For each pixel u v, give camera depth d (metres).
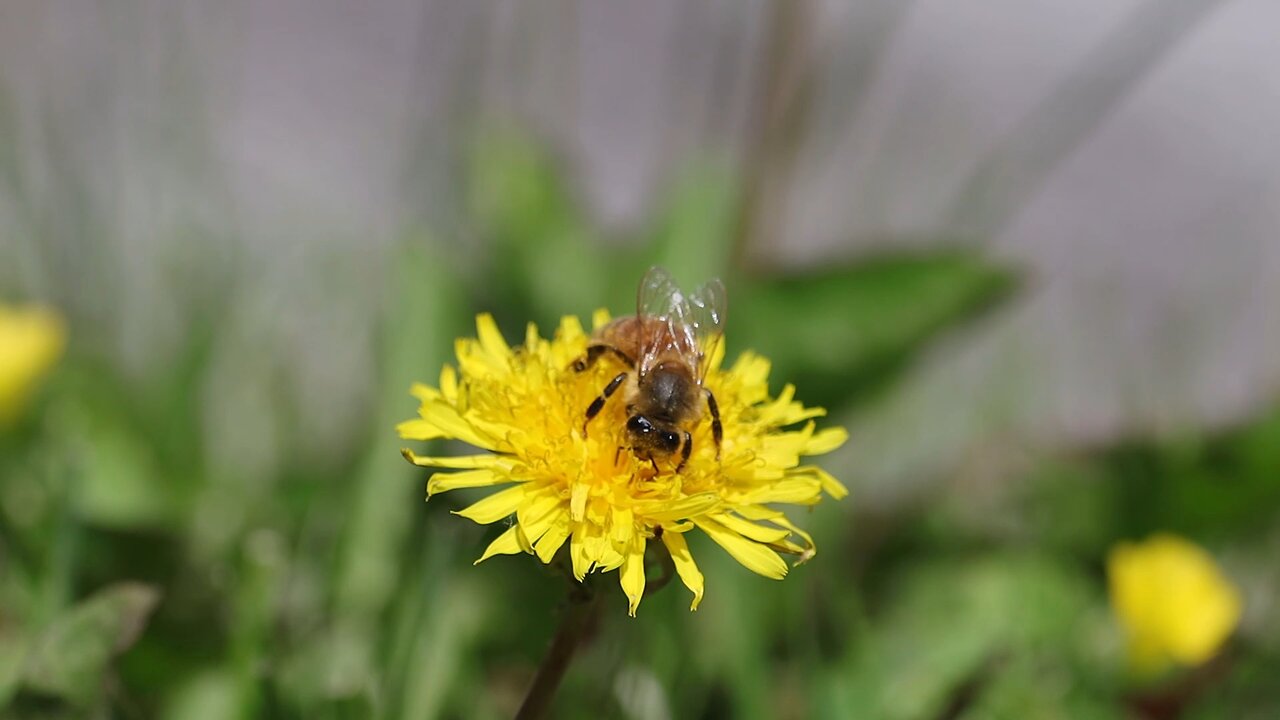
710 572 0.30
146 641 0.30
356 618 0.30
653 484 0.27
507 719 0.30
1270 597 0.33
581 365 0.28
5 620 0.30
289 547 0.32
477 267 0.34
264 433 0.34
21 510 0.31
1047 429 0.36
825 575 0.32
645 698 0.29
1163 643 0.31
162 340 0.34
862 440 0.35
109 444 0.32
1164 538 0.33
